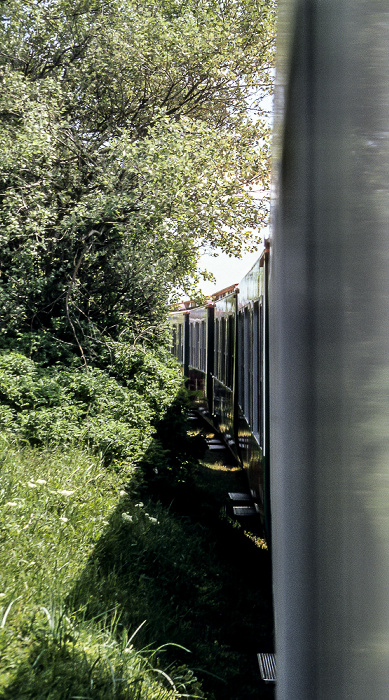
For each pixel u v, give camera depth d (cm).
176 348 2467
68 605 408
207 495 996
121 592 485
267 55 1500
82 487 636
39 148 982
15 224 947
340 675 107
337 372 108
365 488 104
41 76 1212
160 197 1016
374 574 104
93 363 1048
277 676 174
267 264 636
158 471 921
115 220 1075
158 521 714
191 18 1302
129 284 1152
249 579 668
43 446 748
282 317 163
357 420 105
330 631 109
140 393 992
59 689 306
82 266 1127
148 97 1335
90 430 812
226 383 1316
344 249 108
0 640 323
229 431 1248
